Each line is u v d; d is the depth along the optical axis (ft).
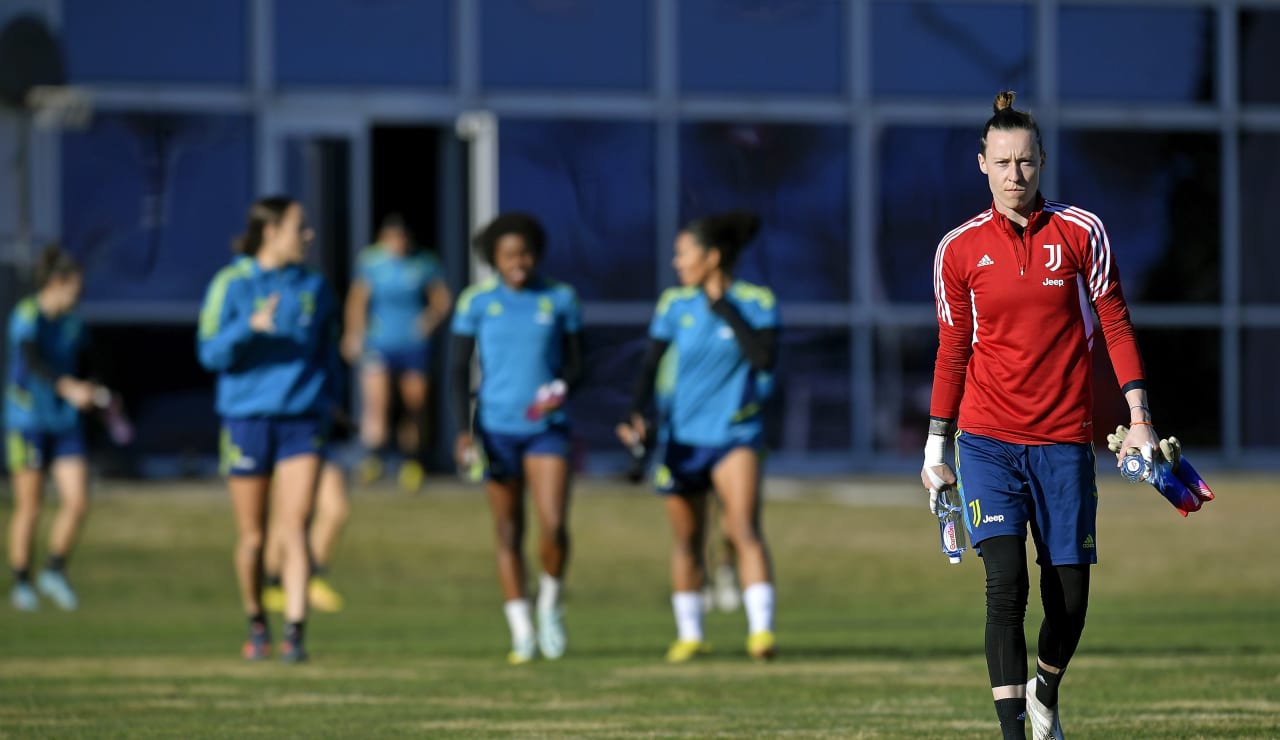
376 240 244.42
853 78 250.98
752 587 115.14
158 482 228.84
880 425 250.98
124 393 232.73
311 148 239.71
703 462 116.16
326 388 119.34
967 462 68.28
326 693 98.78
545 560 119.44
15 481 161.27
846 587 168.45
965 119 253.65
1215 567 174.09
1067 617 67.87
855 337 250.57
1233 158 258.57
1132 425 65.26
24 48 221.05
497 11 243.60
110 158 233.76
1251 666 103.91
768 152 249.55
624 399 242.78
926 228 252.42
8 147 226.99
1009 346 67.31
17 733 83.51
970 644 122.83
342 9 240.12
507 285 119.75
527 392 118.83
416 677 106.83
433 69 242.37
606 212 245.45
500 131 243.60
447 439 243.60
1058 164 255.29
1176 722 80.28
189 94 236.22
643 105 246.27
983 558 67.77
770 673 106.01
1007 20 254.68
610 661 116.26
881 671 106.11
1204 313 256.93
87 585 169.78
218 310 116.57
